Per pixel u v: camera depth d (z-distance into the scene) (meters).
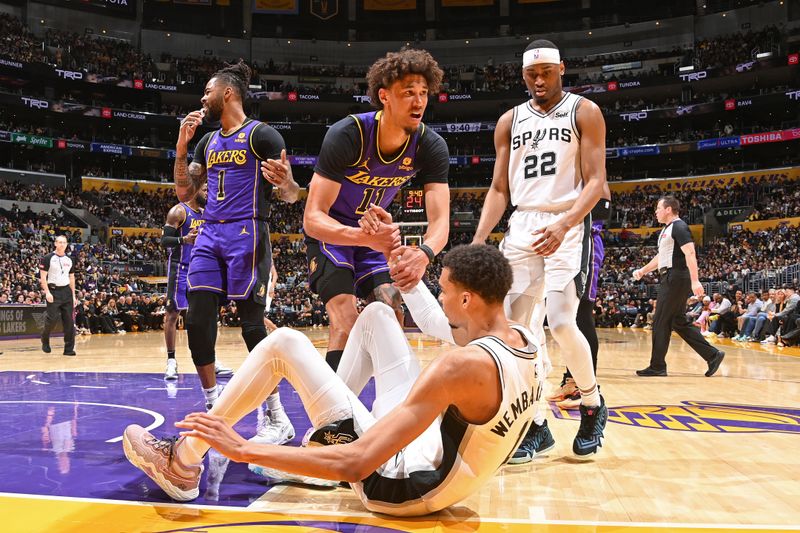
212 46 36.09
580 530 2.00
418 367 2.34
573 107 3.24
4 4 31.50
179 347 11.51
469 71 37.06
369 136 2.75
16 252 21.25
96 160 33.91
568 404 4.58
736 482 2.59
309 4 37.38
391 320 2.39
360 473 1.72
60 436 3.51
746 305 14.36
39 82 31.48
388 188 3.03
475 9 37.66
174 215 6.34
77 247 24.25
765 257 24.55
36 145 28.94
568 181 3.23
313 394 2.14
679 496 2.40
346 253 3.02
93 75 30.42
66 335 9.73
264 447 1.74
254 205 3.62
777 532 1.97
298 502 2.32
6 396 5.12
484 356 1.81
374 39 38.09
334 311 2.96
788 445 3.29
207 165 3.76
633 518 2.13
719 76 30.88
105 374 6.87
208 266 3.56
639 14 36.06
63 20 32.94
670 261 6.42
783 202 28.02
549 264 3.12
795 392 5.28
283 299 23.36
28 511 2.17
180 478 2.26
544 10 37.19
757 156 33.78
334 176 2.75
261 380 2.22
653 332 6.59
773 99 29.64
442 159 2.94
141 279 24.02
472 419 1.88
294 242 31.53
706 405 4.60
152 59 34.78
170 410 4.40
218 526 2.03
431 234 2.84
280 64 37.03
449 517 2.13
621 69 35.00
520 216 3.29
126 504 2.26
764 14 33.44
